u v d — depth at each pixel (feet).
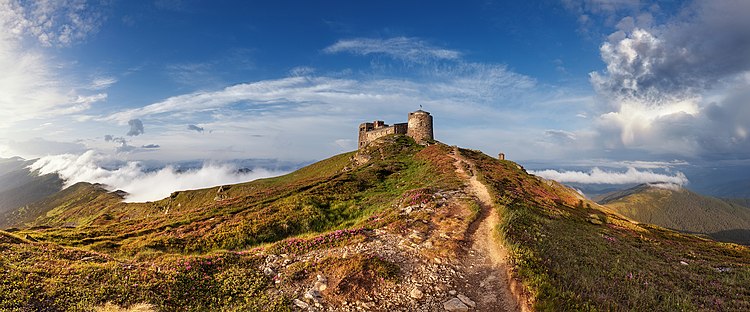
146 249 124.06
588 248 87.81
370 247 77.10
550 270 65.31
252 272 66.64
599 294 57.67
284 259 73.31
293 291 59.72
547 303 52.54
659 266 82.23
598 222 138.00
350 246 78.84
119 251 124.98
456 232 88.38
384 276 62.80
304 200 167.84
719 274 79.92
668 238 133.90
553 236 91.97
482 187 151.84
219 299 57.93
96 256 76.95
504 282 63.21
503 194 138.41
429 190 142.31
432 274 65.26
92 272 61.93
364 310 54.29
